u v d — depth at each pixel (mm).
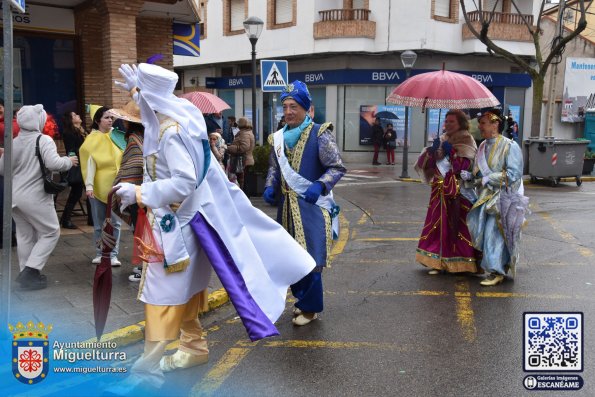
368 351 4371
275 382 3865
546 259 7199
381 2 22641
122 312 4887
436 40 22453
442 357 4250
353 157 24000
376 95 23656
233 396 3662
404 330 4801
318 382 3863
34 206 5254
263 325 3357
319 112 24516
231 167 11805
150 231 3309
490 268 6016
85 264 6332
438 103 6074
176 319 3396
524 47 24125
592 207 11641
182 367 3953
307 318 4957
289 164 4594
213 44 27891
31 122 5230
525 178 16953
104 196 6012
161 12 11977
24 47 10648
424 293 5809
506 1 24219
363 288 6000
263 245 3764
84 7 10688
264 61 11227
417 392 3713
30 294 5285
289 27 24344
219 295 5445
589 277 6355
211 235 3387
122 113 4418
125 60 10039
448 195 6238
